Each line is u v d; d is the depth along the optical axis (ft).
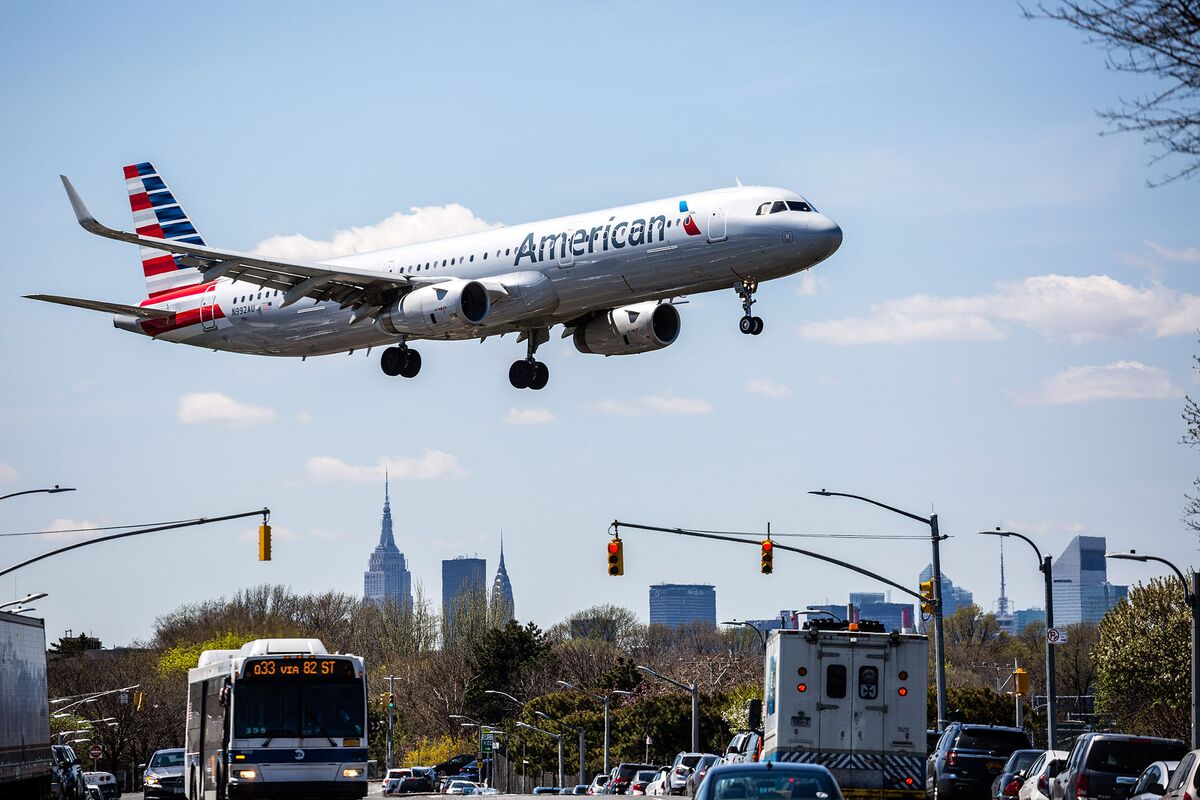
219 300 404.77
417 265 359.25
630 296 332.60
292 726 218.18
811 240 307.17
